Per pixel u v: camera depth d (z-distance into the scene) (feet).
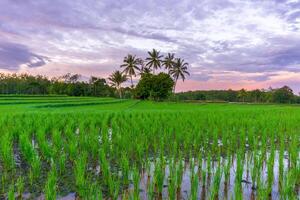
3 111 90.02
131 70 326.24
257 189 23.56
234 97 479.00
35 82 387.96
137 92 324.19
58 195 23.22
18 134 43.19
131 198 20.74
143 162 30.68
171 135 43.83
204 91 496.23
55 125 50.98
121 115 78.18
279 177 26.03
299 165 27.86
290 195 21.18
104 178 25.79
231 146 40.42
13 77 421.18
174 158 31.27
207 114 86.58
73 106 158.30
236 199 19.52
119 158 32.19
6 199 22.43
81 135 39.78
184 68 329.72
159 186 22.94
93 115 75.72
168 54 329.93
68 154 35.35
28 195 23.12
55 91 387.96
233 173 29.53
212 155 37.09
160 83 314.96
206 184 26.02
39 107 128.88
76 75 459.73
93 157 31.78
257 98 444.55
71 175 27.71
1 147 33.50
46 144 32.42
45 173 28.35
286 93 416.67
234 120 65.57
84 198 21.26
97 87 414.41
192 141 43.14
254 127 54.95
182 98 465.47
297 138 45.57
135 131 45.03
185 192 24.32
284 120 68.69
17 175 27.86
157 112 95.09
